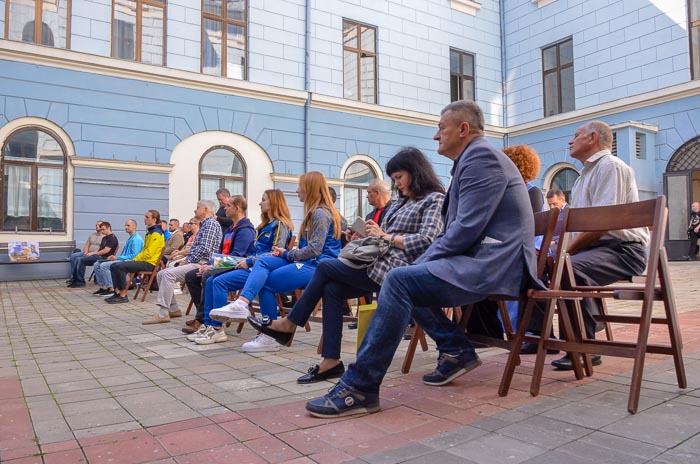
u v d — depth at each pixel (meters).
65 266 10.62
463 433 2.00
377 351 2.29
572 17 15.26
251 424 2.20
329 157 13.57
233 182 12.32
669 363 2.92
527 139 16.42
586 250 3.07
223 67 12.29
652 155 13.38
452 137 2.60
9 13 10.14
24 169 10.16
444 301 2.32
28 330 5.09
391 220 3.16
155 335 4.72
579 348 2.41
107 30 10.93
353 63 14.22
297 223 13.02
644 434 1.88
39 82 10.20
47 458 1.87
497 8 17.20
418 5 15.43
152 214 7.65
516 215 2.42
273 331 3.18
